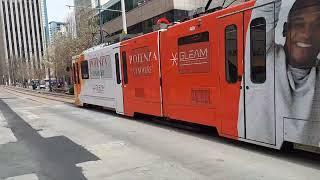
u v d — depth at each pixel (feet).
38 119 57.77
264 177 22.17
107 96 58.13
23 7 407.85
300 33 23.94
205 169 24.38
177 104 38.19
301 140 24.11
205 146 30.86
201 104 34.19
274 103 26.04
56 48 157.38
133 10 179.83
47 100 108.88
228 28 30.12
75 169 26.22
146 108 45.11
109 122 48.78
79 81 73.05
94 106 71.72
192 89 35.37
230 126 30.53
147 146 32.24
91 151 31.50
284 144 26.14
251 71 27.96
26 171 26.55
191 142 32.78
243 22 28.50
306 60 23.61
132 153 29.91
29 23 407.03
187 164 25.80
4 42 426.10
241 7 28.71
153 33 41.96
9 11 412.57
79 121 52.08
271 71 26.17
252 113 28.02
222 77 31.12
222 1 35.27
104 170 25.53
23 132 44.73
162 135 36.99
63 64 150.41
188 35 35.40
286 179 21.66
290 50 24.66
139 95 46.70
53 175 25.13
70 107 76.74
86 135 39.70
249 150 28.58
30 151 33.24
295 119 24.48
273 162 25.11
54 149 33.40
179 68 37.29
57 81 199.93
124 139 36.09
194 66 34.88
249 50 28.04
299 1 23.95
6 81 448.65
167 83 39.83
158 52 41.22
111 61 55.06
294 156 26.30
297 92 24.26
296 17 24.17
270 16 26.09
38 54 373.20
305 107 23.76
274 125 26.16
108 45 56.95
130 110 49.88
